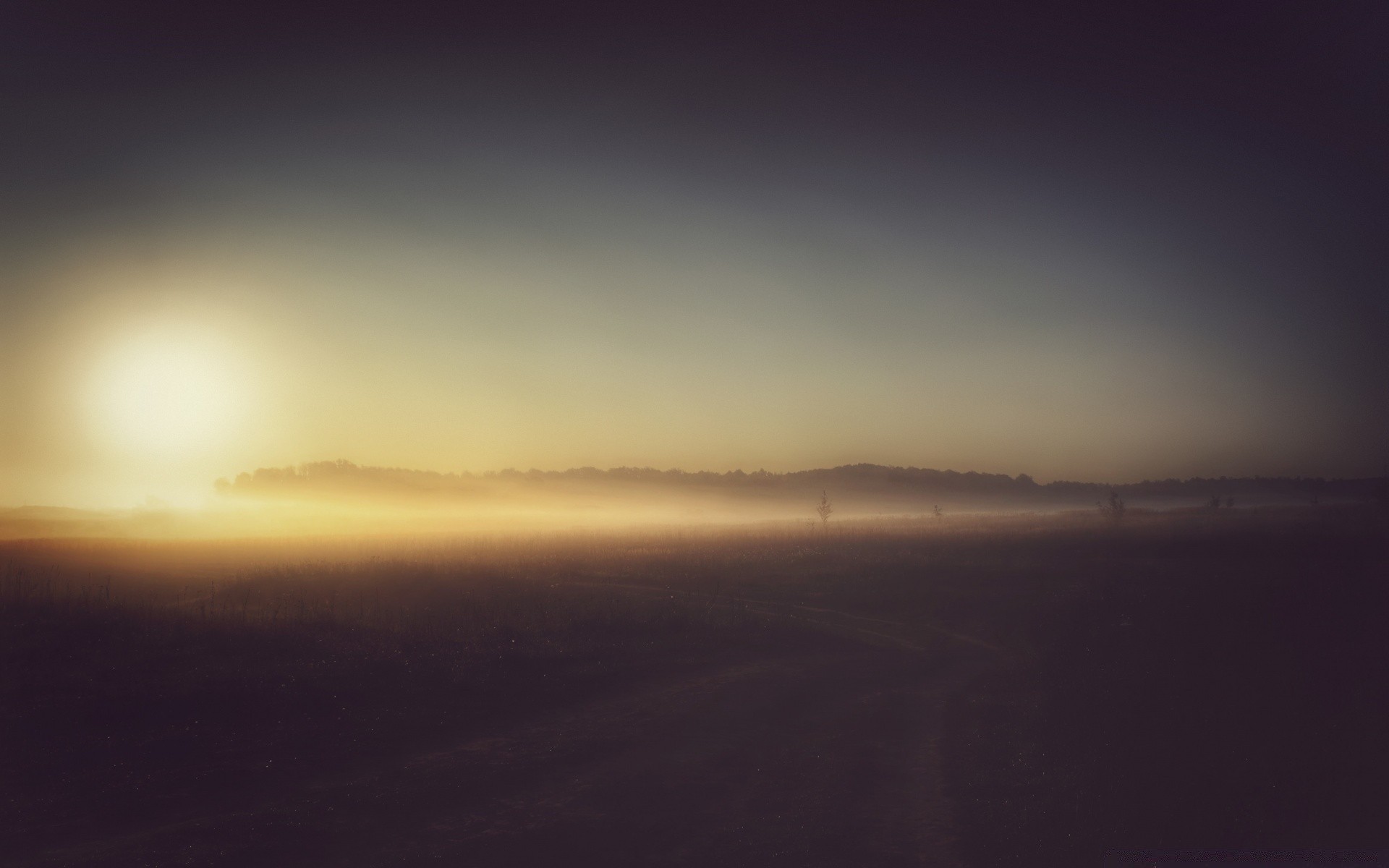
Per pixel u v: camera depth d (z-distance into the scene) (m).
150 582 38.62
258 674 18.39
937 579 39.47
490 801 10.91
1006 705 16.48
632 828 9.87
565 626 26.55
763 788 11.45
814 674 20.33
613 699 17.45
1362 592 25.72
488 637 24.17
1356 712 13.10
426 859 8.87
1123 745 12.38
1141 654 18.92
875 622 29.94
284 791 11.25
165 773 11.98
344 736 14.07
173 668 18.88
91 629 23.00
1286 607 23.22
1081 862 8.57
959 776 11.88
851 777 11.94
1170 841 8.99
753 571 46.72
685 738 14.30
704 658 22.61
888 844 9.28
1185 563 40.06
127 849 9.16
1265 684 15.07
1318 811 9.56
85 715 14.97
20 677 17.62
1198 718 13.31
